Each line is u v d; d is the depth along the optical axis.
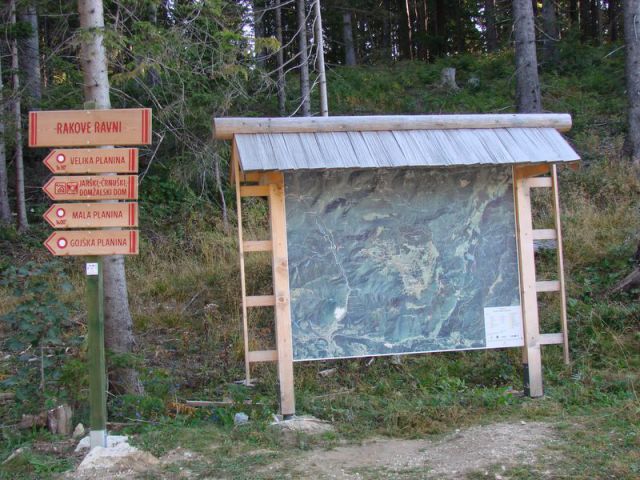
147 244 11.99
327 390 7.23
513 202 6.57
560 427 5.46
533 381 6.41
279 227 6.12
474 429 5.57
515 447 5.04
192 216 12.72
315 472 4.73
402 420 5.84
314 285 6.22
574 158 6.03
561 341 6.58
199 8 8.34
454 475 4.59
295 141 5.99
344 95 18.83
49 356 6.86
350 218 6.33
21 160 13.44
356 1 23.39
